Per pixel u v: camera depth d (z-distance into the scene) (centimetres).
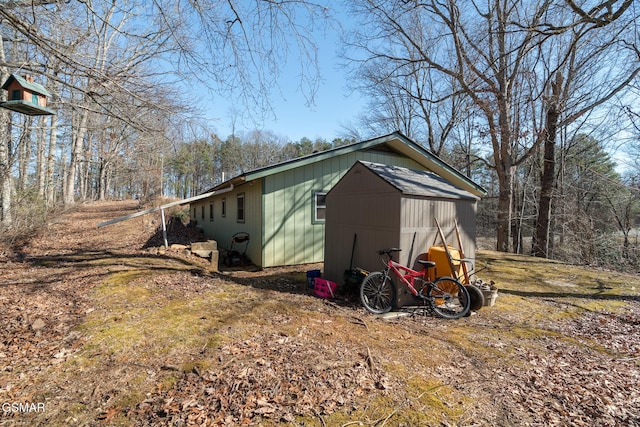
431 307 445
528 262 884
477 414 223
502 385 265
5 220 901
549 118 1109
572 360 318
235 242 898
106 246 912
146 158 2412
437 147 2097
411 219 470
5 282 521
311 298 501
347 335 352
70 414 213
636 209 1432
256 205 825
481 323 424
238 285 569
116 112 572
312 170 848
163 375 261
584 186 1481
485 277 703
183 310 417
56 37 491
